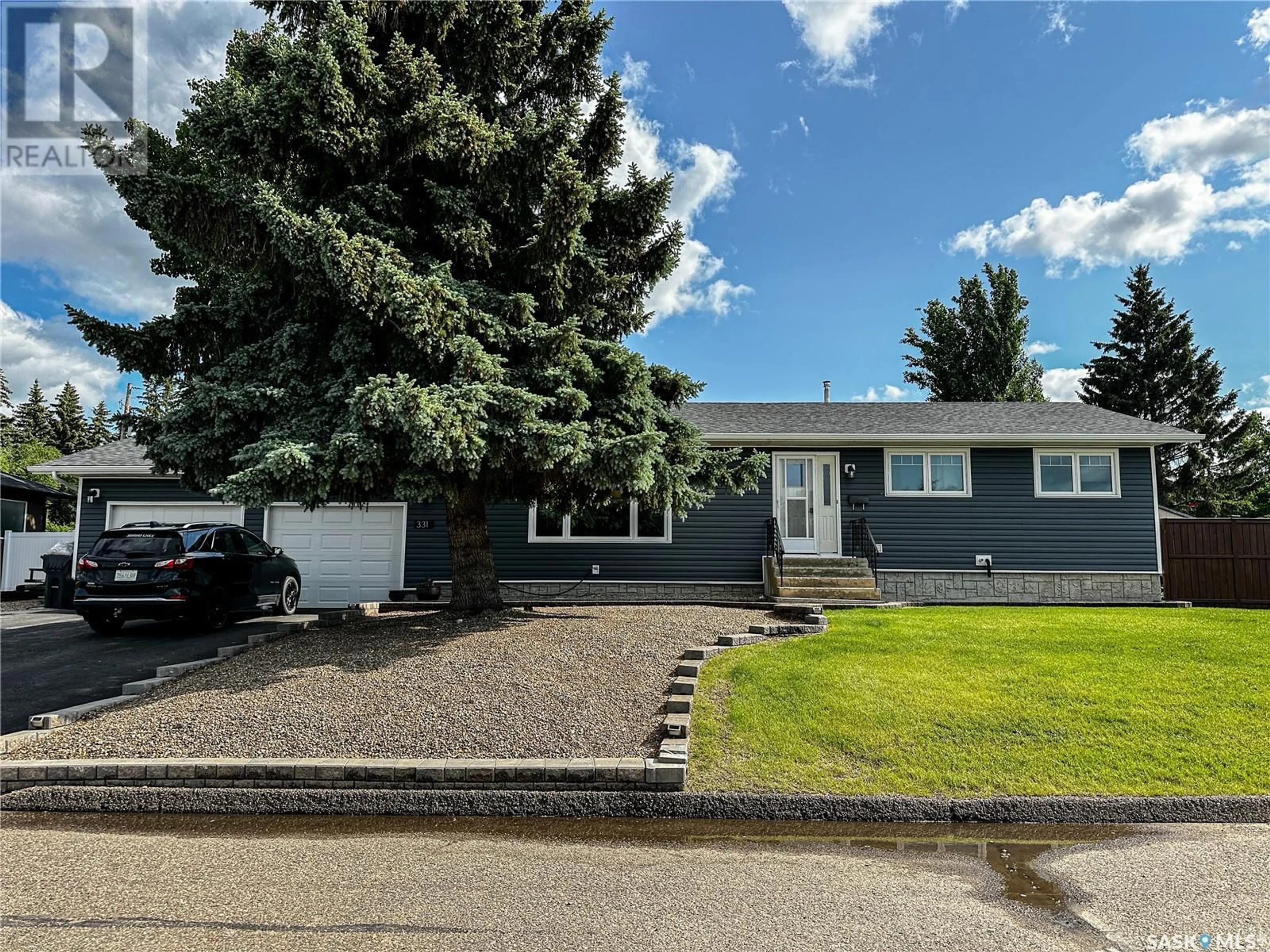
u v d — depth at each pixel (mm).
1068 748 5336
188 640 9875
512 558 14477
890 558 14578
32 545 17109
